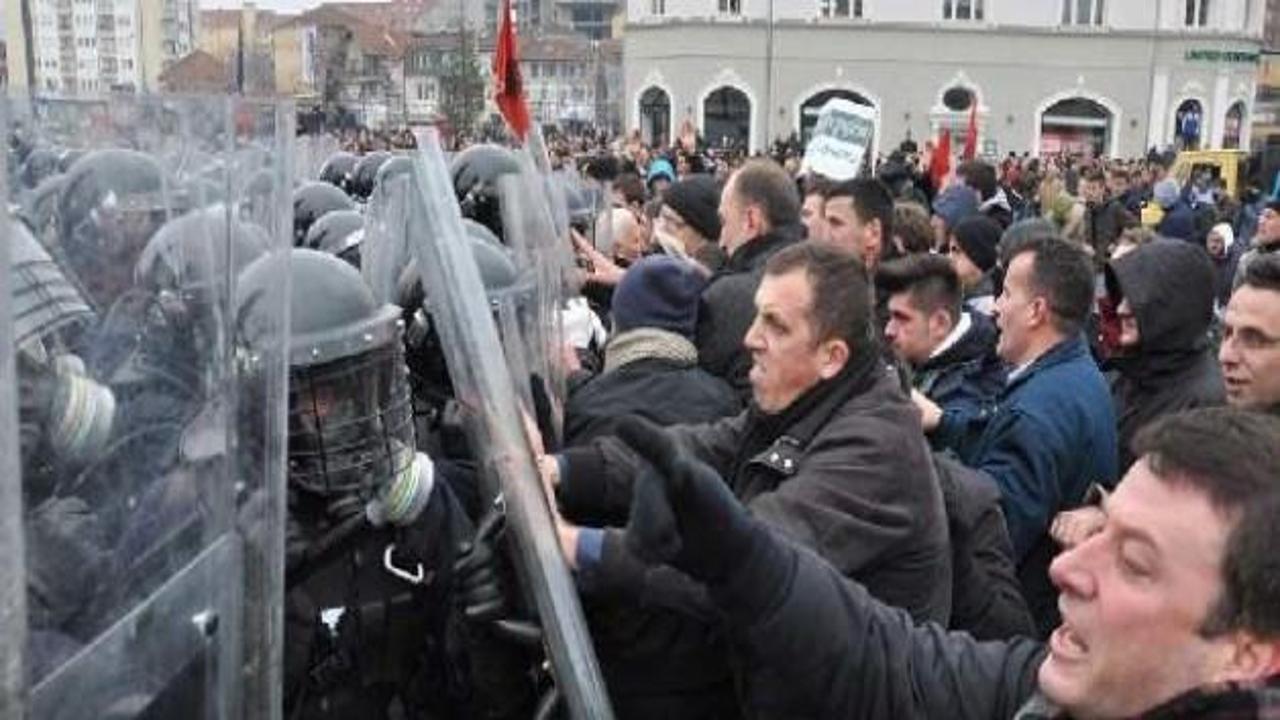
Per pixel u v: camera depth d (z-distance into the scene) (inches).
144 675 49.4
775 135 1582.2
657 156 697.0
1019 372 133.6
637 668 88.7
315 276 71.4
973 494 104.4
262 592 57.6
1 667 39.9
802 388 90.4
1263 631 49.0
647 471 62.1
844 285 89.3
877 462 85.2
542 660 82.3
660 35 1581.0
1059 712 55.6
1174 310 133.9
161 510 50.2
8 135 43.1
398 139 713.0
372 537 76.9
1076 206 435.8
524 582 76.4
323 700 77.0
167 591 50.3
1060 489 126.2
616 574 80.5
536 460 82.1
